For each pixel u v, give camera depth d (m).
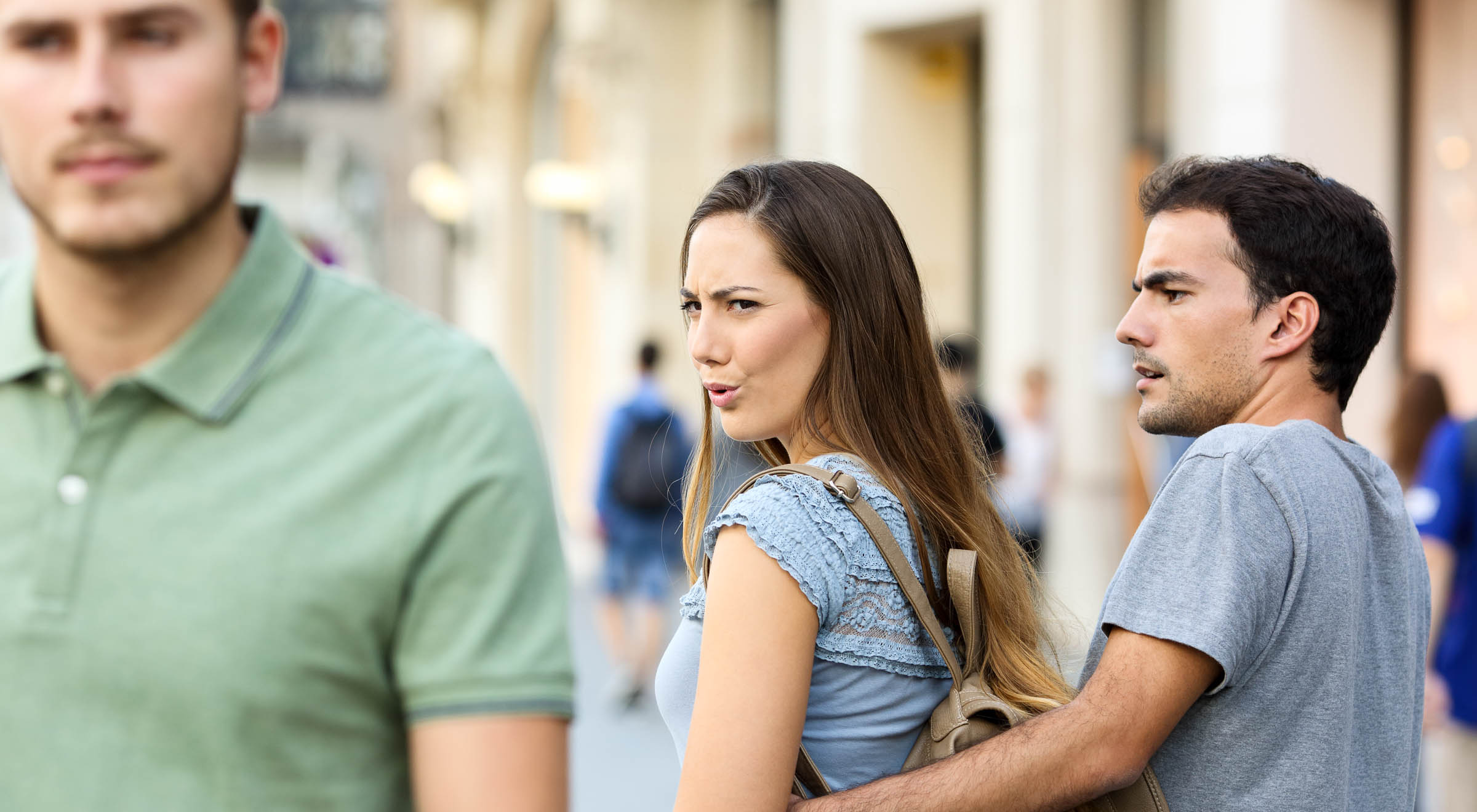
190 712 1.82
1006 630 2.10
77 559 1.85
